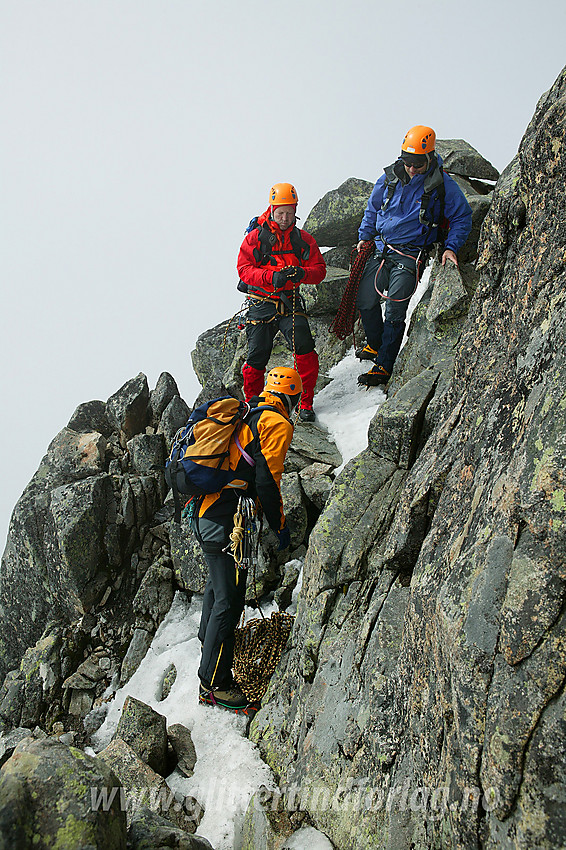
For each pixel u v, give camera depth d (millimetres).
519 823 1872
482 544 2346
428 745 2547
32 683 4988
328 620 3865
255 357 5633
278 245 5285
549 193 2766
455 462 3086
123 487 5730
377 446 4320
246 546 4023
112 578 5484
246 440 4082
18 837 1900
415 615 2766
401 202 5172
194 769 3855
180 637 5137
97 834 1954
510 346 2889
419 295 6293
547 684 1887
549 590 1947
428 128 4875
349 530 4000
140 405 6426
